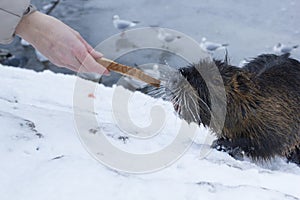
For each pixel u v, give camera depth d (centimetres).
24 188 265
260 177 368
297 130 580
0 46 1351
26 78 739
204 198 273
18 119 353
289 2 1577
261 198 282
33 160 301
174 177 320
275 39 1362
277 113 565
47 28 348
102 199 259
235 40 1356
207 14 1498
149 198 265
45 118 384
